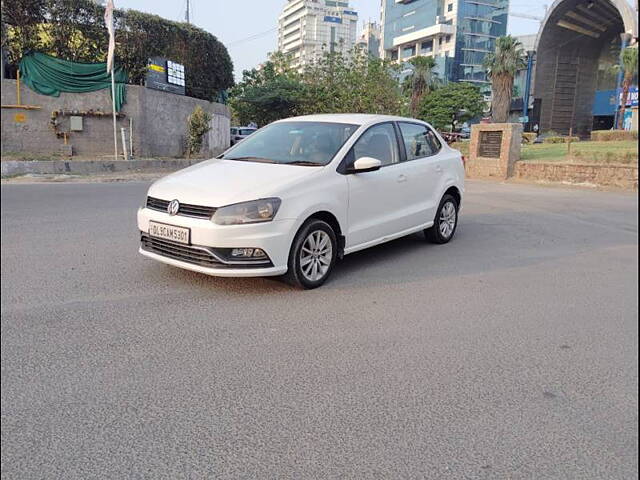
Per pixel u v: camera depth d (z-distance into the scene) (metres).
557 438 2.85
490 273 6.09
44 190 11.98
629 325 4.55
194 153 21.22
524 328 4.42
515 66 41.91
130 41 19.92
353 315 4.57
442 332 4.27
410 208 6.54
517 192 15.34
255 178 5.04
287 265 4.91
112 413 2.96
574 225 9.58
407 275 5.86
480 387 3.37
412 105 54.19
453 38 112.75
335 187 5.31
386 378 3.45
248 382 3.34
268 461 2.58
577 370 3.66
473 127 20.84
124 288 5.10
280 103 39.19
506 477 2.52
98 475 2.45
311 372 3.50
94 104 19.06
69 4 18.30
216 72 24.78
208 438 2.75
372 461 2.60
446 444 2.75
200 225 4.66
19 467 2.50
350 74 38.19
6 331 4.02
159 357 3.65
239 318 4.41
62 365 3.50
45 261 6.00
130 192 12.02
